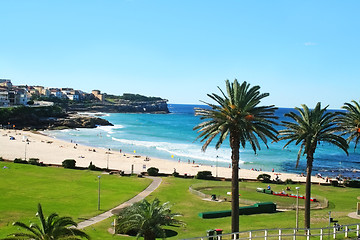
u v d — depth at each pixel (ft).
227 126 108.27
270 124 116.16
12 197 170.40
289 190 223.92
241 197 197.67
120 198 181.78
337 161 433.07
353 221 135.03
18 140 452.76
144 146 503.20
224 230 129.49
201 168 328.29
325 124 130.11
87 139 554.46
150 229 94.32
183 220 146.82
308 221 124.88
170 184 228.22
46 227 75.92
